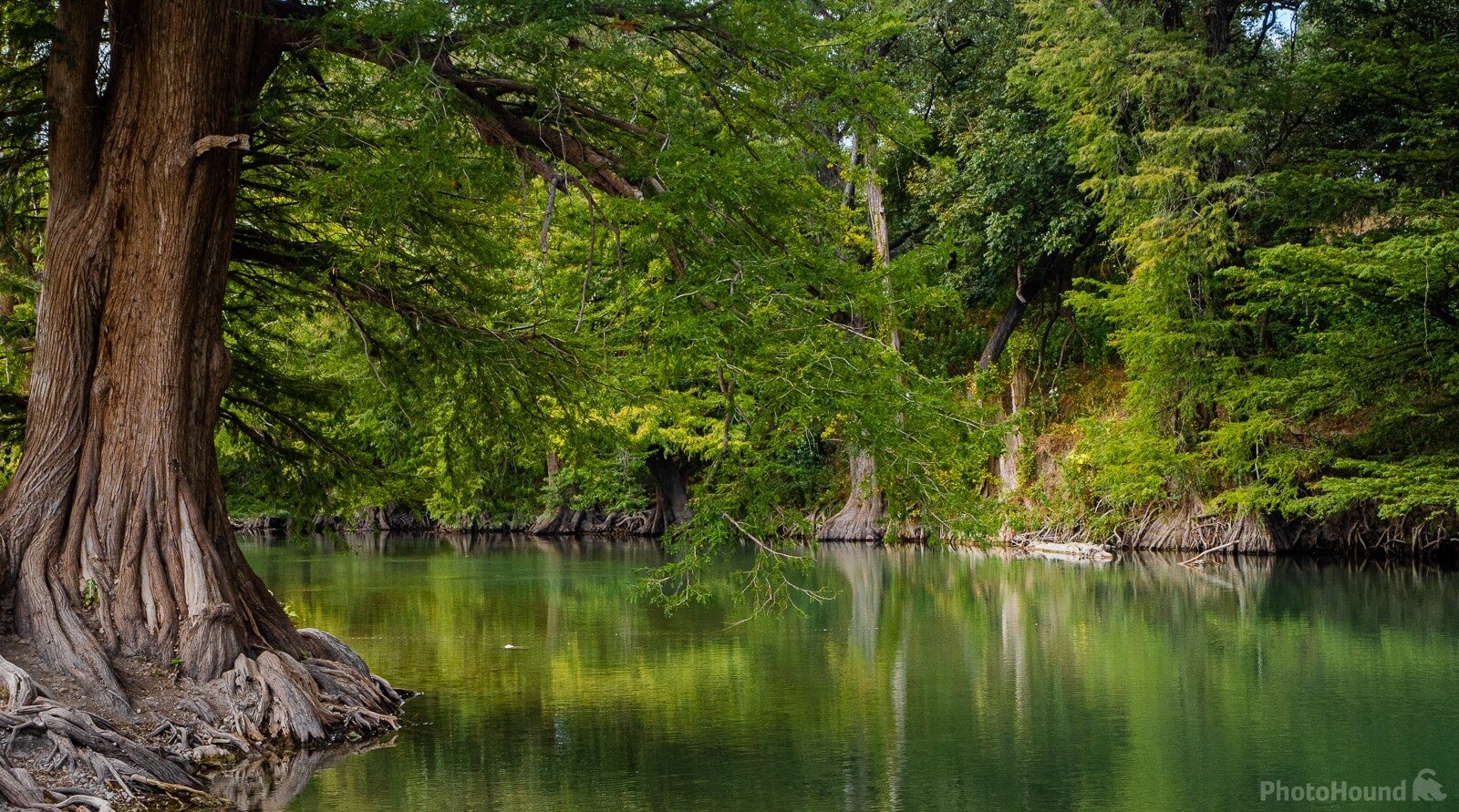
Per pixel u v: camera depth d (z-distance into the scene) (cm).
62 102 1175
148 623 1108
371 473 1647
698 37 1259
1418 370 2705
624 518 4497
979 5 3506
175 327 1166
